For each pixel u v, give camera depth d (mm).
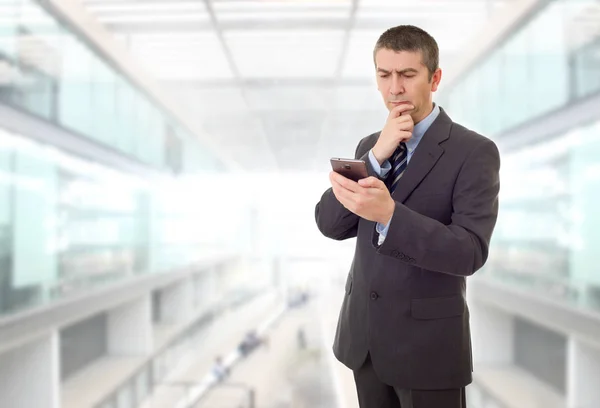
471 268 1372
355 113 17344
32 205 9234
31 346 9047
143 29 9648
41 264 9477
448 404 1535
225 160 28781
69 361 14398
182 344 22969
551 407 10625
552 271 9023
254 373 19281
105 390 13758
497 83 9930
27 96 8422
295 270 29266
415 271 1543
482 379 12656
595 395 8766
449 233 1356
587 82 7715
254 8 8797
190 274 24750
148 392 17141
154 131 17562
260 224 30094
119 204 14414
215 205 28031
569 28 7793
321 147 22984
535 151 9570
